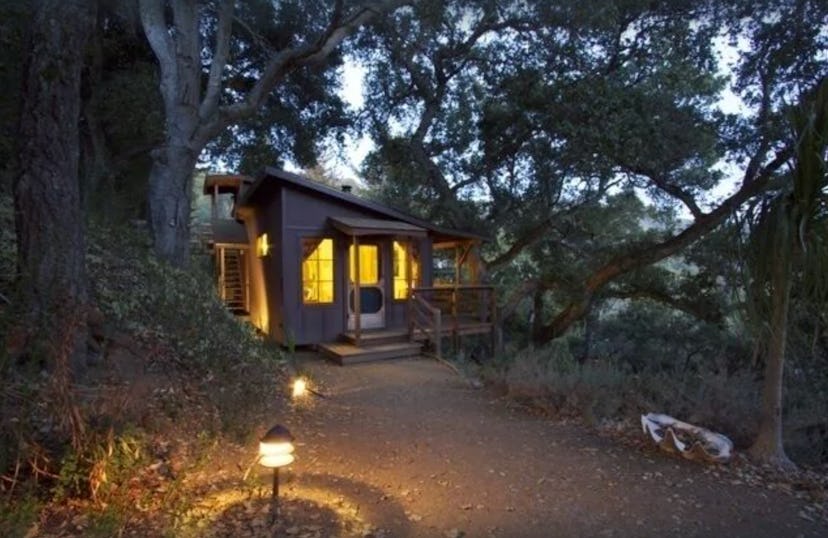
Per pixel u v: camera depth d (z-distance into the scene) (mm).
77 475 3115
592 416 5785
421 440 5242
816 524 3668
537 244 17672
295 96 16703
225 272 16531
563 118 13109
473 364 10180
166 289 6781
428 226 12352
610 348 17250
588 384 6297
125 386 4223
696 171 13492
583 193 15430
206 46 14375
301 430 5375
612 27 12992
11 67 6094
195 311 6551
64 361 3295
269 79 11242
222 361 5891
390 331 11477
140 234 9047
